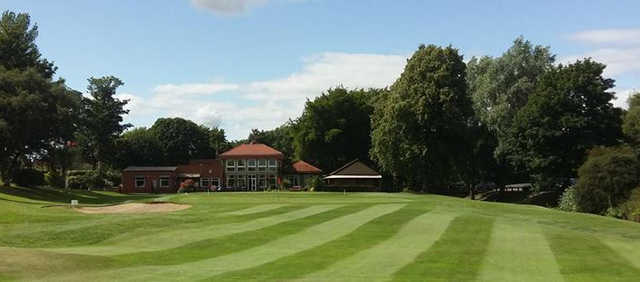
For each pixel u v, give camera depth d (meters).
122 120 119.62
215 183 110.19
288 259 21.12
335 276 17.73
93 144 115.81
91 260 20.16
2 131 65.62
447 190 89.94
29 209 39.03
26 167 85.50
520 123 71.19
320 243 25.23
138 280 16.89
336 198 56.88
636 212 50.19
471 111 76.31
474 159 83.88
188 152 136.00
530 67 78.44
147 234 27.78
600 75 69.88
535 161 69.62
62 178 96.06
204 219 33.53
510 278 17.73
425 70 75.06
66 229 28.39
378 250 23.23
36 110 68.44
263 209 40.25
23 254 19.77
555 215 41.28
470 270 18.95
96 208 43.38
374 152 84.19
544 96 69.19
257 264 20.05
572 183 69.50
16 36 78.81
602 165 55.72
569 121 66.56
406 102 74.06
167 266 19.75
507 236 27.61
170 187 110.62
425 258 21.22
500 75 79.25
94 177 103.06
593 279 17.78
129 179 110.12
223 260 21.11
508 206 48.62
